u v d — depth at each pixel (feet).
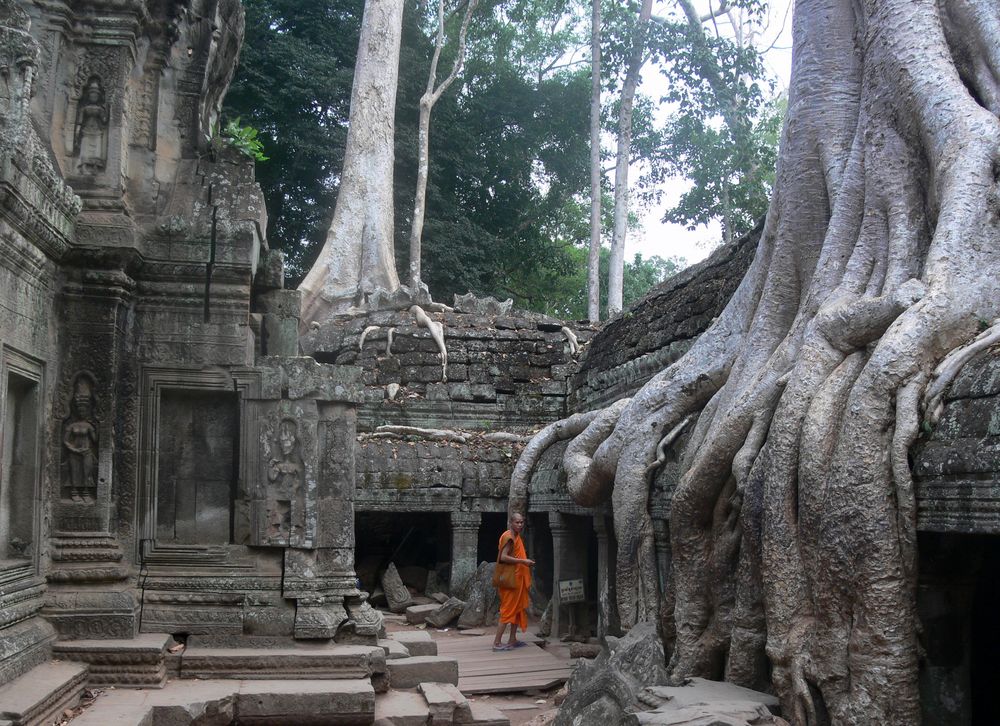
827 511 19.17
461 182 101.76
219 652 22.84
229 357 24.70
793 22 29.22
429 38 100.37
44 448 22.04
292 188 90.89
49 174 20.63
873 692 18.03
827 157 26.76
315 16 92.38
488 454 49.85
